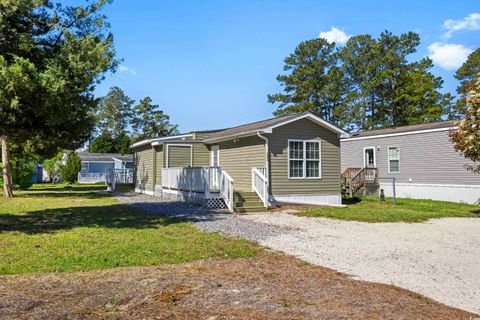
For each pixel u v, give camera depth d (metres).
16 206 15.59
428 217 12.90
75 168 38.53
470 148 13.58
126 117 70.44
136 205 15.75
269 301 4.39
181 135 20.62
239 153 17.17
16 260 6.28
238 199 14.62
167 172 19.53
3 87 8.27
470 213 14.30
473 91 13.99
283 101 45.53
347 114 43.34
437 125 20.31
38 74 8.66
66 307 4.11
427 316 4.19
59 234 8.80
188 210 13.91
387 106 43.47
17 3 9.00
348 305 4.38
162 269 5.82
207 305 4.22
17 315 3.86
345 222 11.59
